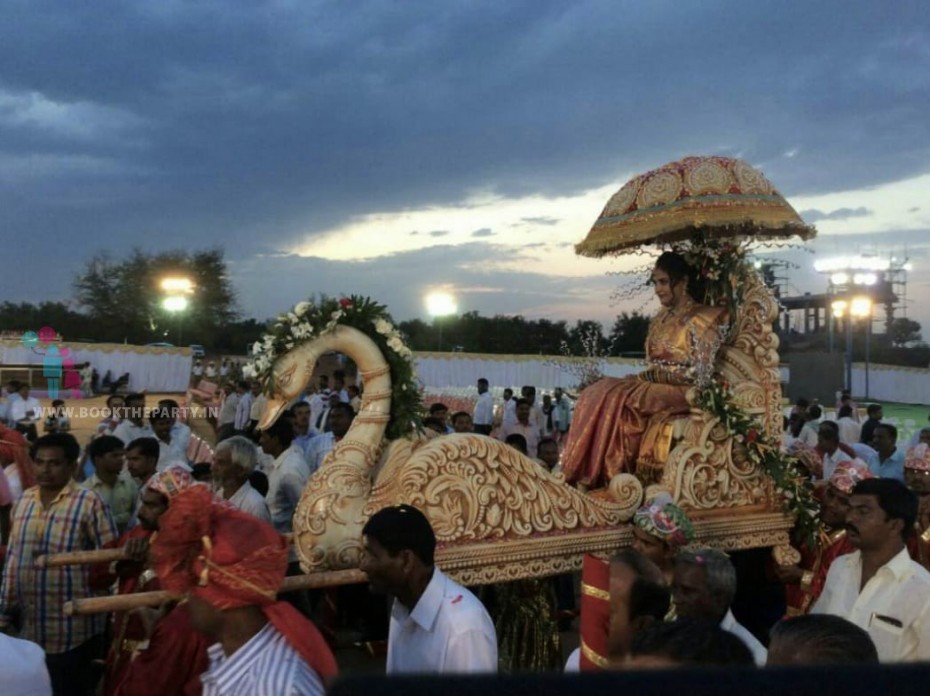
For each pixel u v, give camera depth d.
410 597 2.73
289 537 4.53
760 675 0.69
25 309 52.47
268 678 2.15
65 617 4.23
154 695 2.76
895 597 3.21
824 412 16.75
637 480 5.16
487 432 16.41
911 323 54.16
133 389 29.17
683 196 5.44
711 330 5.46
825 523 5.22
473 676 0.67
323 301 4.68
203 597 2.18
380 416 4.66
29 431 12.10
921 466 5.61
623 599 2.61
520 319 35.72
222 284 54.12
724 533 5.15
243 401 14.90
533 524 4.58
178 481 3.69
